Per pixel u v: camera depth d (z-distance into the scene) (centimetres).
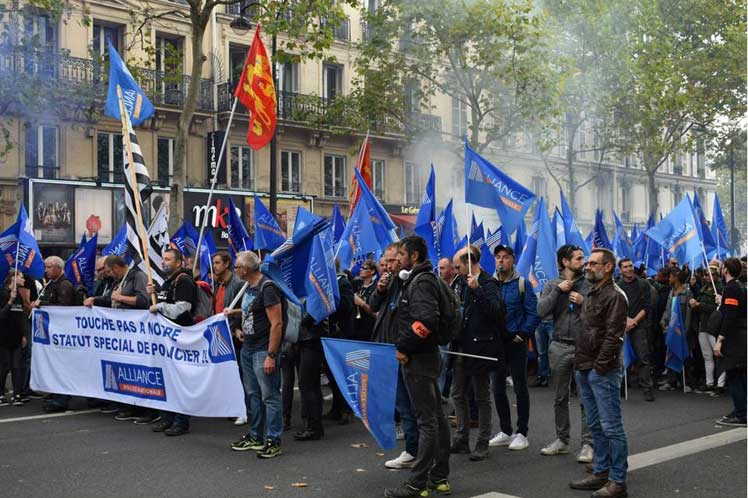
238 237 1334
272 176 2150
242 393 865
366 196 1056
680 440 900
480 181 930
